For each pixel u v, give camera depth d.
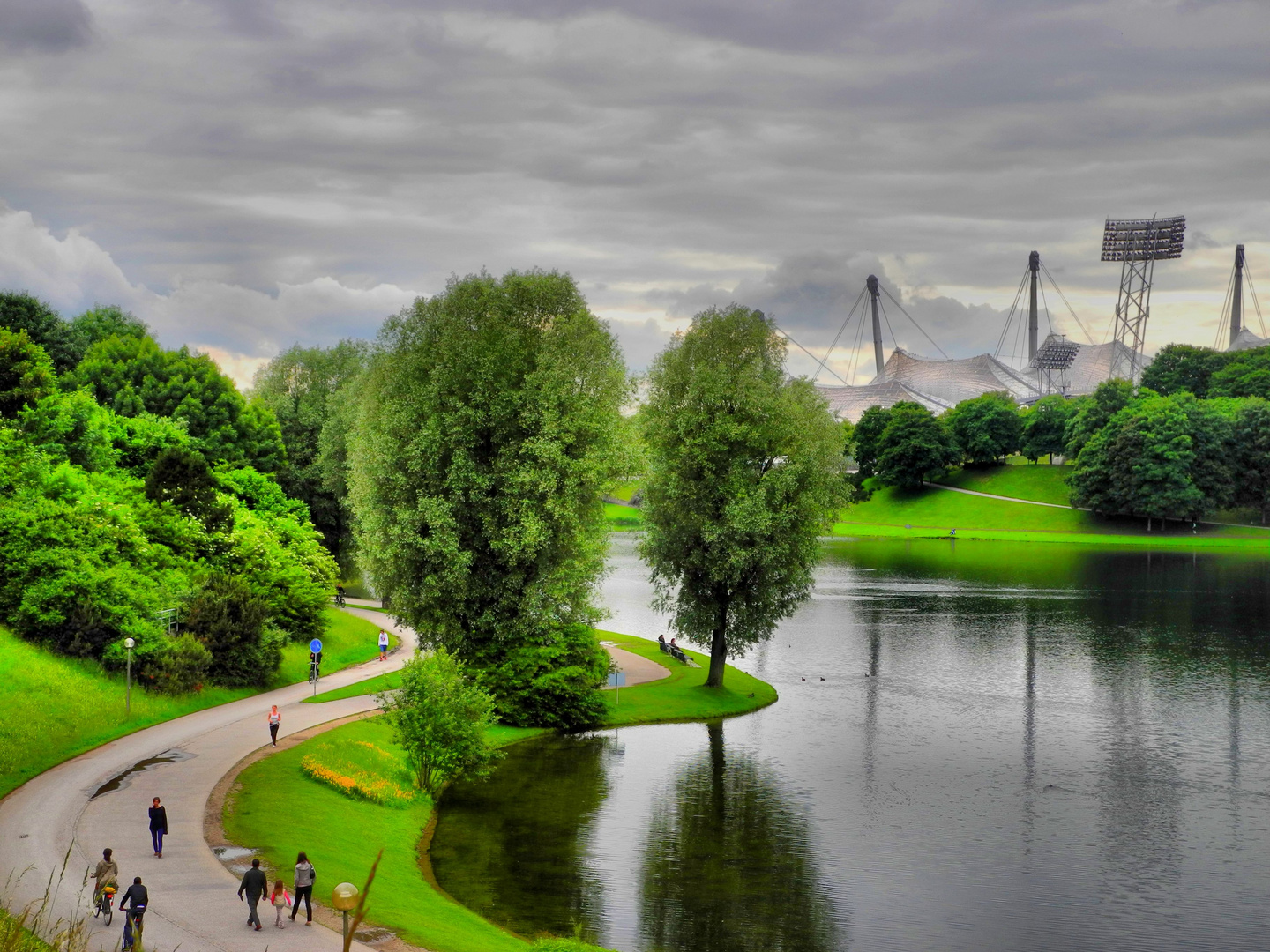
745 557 71.25
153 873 34.97
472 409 62.59
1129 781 58.16
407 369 65.19
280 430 119.00
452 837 47.72
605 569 70.31
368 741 55.78
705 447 72.50
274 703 63.88
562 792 54.81
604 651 70.56
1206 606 119.50
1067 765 61.06
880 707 74.88
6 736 48.62
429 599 63.06
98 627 59.72
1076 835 49.69
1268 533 191.62
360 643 85.00
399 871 41.41
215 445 104.25
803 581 74.94
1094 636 101.56
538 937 36.53
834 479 75.25
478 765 54.56
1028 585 137.38
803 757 62.09
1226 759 62.44
